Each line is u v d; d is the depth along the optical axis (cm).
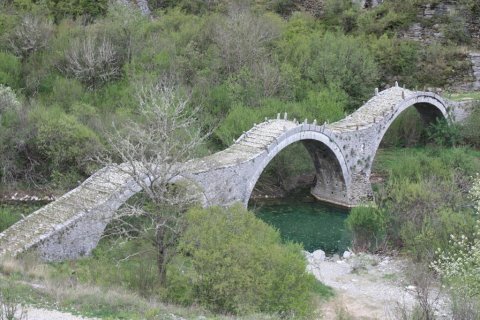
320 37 5594
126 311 1739
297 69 4925
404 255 3081
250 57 4875
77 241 2609
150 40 5081
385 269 2920
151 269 2277
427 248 2808
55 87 4484
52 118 3825
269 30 5359
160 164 2491
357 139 4009
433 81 5669
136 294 1947
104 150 3259
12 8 5378
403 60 5697
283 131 3553
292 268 2030
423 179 3619
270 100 4406
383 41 5766
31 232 2548
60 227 2555
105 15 5728
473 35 6022
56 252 2536
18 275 1962
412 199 3184
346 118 4234
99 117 4050
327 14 6425
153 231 2586
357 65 5066
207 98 4544
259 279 1920
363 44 5581
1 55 4700
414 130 5141
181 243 2041
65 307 1700
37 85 4662
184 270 2184
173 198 2400
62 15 5616
